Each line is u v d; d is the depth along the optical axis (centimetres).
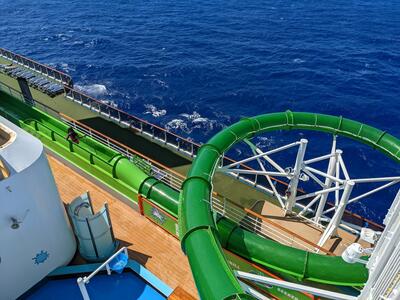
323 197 1934
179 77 5797
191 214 1284
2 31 8088
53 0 10725
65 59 6525
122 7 9825
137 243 1816
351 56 6506
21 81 2767
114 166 1994
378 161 3903
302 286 1232
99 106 3234
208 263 1074
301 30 7856
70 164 2258
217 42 7231
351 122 1939
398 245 817
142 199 1875
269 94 5288
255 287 1670
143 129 3036
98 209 2003
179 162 2708
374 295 951
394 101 5062
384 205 3347
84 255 1678
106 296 1550
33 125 2384
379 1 10012
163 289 1545
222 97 5225
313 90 5378
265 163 3881
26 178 1255
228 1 10156
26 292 1528
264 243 1357
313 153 4031
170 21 8588
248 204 2286
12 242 1312
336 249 1950
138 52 6781
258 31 7850
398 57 6469
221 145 1747
